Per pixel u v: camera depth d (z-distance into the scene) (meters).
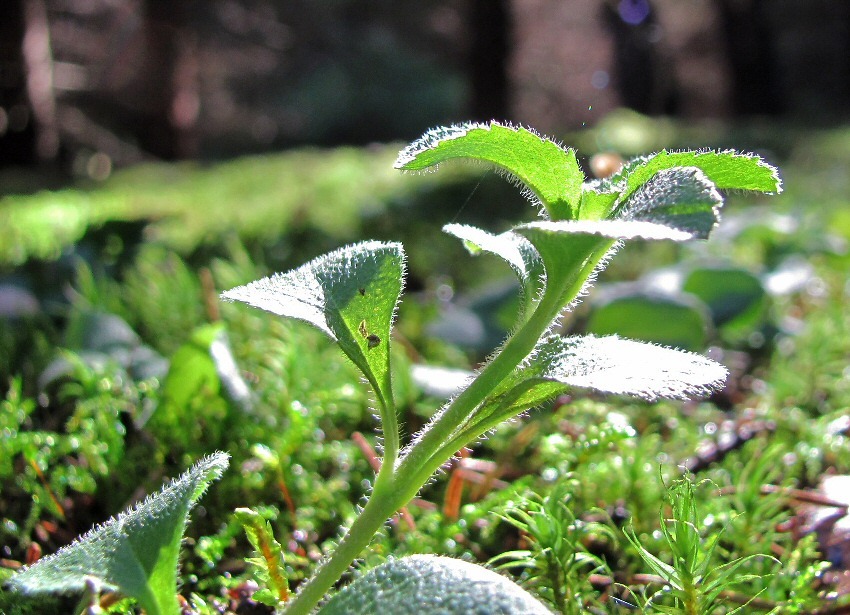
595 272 0.15
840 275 0.39
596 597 0.17
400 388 0.23
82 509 0.19
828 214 0.49
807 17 2.50
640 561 0.18
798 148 1.02
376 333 0.15
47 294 0.33
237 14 1.95
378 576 0.13
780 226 0.40
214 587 0.18
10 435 0.20
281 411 0.22
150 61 1.28
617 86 2.13
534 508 0.17
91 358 0.24
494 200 0.60
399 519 0.19
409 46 2.43
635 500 0.19
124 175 1.01
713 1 2.04
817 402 0.25
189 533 0.19
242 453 0.20
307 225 0.51
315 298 0.15
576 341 0.15
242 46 2.17
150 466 0.20
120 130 1.69
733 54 1.97
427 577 0.13
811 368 0.27
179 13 1.28
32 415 0.23
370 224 0.53
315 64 2.45
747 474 0.20
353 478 0.21
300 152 1.22
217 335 0.21
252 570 0.17
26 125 0.95
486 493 0.20
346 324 0.15
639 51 2.09
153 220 0.48
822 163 0.87
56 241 0.44
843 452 0.21
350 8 2.24
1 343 0.27
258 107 2.47
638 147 0.94
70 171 1.03
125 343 0.25
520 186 0.16
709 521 0.18
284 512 0.19
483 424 0.14
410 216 0.56
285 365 0.23
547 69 2.37
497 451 0.22
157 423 0.21
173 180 0.91
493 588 0.13
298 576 0.18
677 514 0.16
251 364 0.25
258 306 0.15
